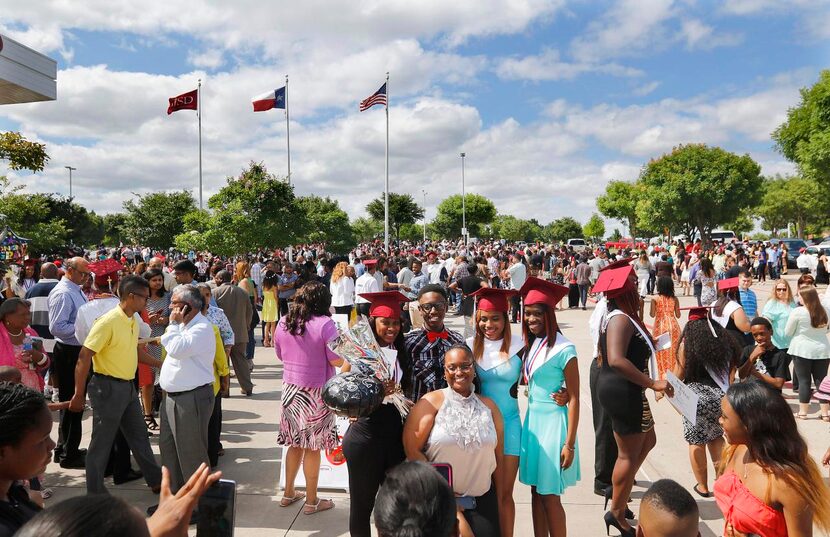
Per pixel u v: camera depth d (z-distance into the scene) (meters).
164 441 4.48
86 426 6.45
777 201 61.34
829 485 4.66
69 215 51.47
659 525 2.08
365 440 3.16
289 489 4.54
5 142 10.51
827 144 24.94
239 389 8.29
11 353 4.49
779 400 2.29
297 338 4.29
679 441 5.93
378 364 3.15
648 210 49.38
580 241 52.59
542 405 3.48
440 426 2.83
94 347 4.21
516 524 4.20
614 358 3.60
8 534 1.70
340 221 37.78
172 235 38.06
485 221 74.88
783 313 6.80
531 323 3.51
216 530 2.04
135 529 1.12
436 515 1.65
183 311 4.30
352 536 3.26
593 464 5.37
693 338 4.49
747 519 2.30
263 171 18.50
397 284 14.48
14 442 1.81
